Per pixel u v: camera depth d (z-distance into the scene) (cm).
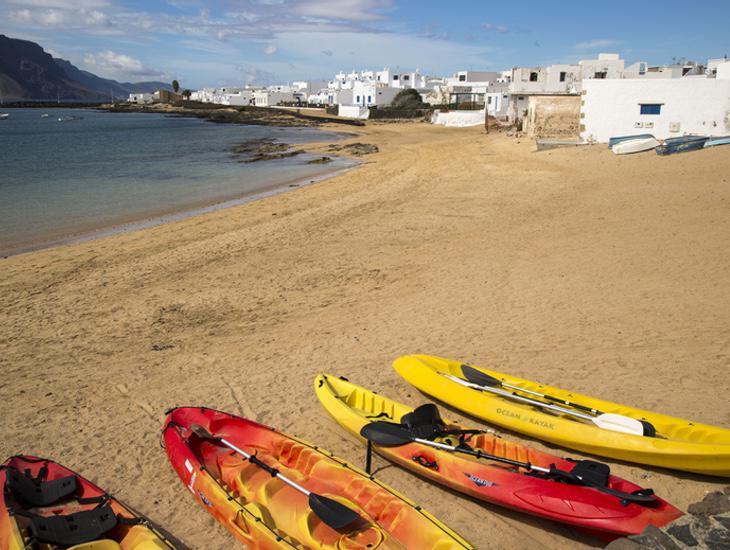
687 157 2642
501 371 862
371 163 3738
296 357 939
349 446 702
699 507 516
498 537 550
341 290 1262
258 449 651
